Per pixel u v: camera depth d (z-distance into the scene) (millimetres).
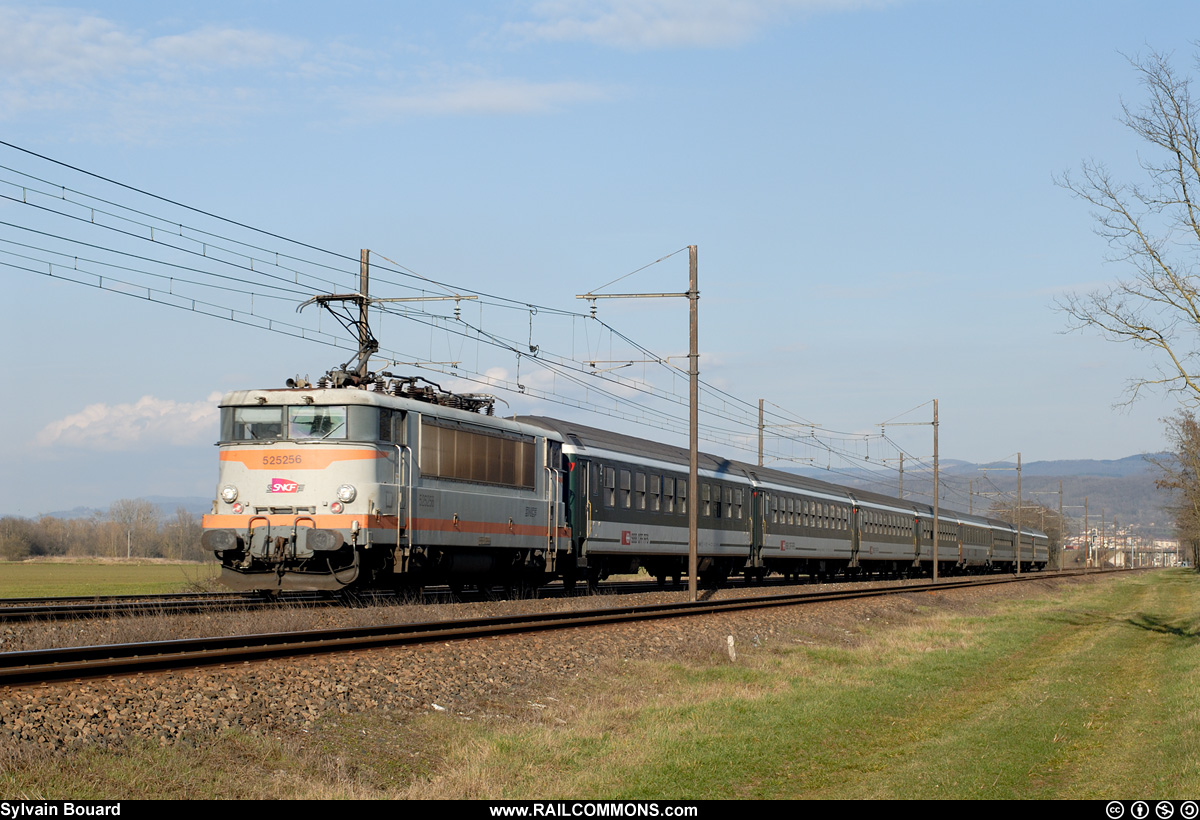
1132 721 14344
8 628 15758
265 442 20812
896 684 17547
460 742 11391
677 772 10617
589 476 30328
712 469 39031
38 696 10180
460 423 23812
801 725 13281
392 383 22938
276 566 20656
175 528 123062
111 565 85250
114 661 11898
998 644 25219
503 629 18078
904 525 59938
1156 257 23734
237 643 14289
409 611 20078
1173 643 26516
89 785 8289
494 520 25062
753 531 41500
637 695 15148
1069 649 24938
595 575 31953
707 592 35281
